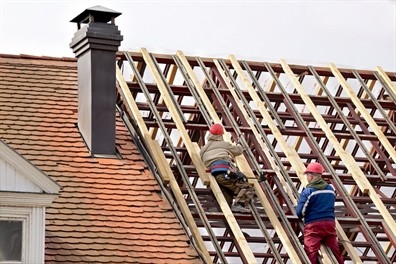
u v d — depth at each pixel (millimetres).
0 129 22938
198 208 21906
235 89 25688
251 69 26797
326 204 21500
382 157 25672
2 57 25469
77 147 22984
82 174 22141
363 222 22875
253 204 22312
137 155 23172
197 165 22609
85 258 19781
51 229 20312
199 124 24500
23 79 24844
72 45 24141
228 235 24328
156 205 21734
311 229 21453
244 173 22812
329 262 21203
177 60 25969
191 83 25328
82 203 21266
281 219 22234
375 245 22500
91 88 23234
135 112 23969
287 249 21281
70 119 23875
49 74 25266
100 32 23500
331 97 26484
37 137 22969
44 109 23969
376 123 26672
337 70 27281
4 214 18734
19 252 18719
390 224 22609
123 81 24781
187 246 20812
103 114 23203
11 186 18797
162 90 24641
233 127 24391
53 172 21969
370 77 27844
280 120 25078
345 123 25766
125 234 20703
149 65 25406
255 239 22141
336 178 23938
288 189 23125
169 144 23625
